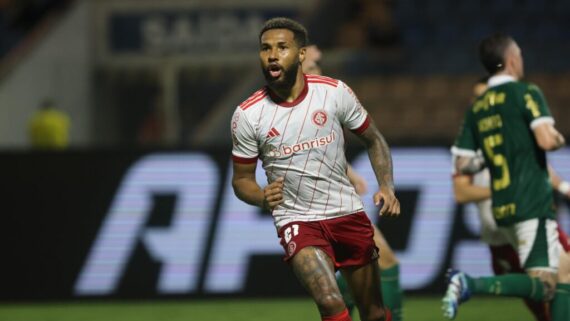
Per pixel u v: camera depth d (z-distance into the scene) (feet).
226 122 174.60
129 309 102.22
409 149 107.86
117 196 108.99
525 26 191.21
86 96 197.06
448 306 59.21
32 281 108.68
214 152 109.19
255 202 54.44
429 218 107.14
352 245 55.26
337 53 183.21
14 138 180.04
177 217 108.58
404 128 174.60
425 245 106.93
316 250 53.42
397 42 191.31
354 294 57.31
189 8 197.88
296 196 54.34
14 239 109.19
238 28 196.85
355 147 106.42
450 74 181.68
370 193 106.22
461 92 176.65
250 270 107.96
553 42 189.37
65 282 108.58
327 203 54.34
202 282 107.86
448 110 175.32
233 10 197.67
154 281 108.06
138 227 108.78
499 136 64.64
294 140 53.01
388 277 69.10
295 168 53.52
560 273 63.67
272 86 52.60
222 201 108.68
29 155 109.91
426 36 191.52
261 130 53.06
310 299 107.76
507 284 61.52
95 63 198.59
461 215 107.04
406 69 183.01
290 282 107.86
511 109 64.08
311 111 52.90
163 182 108.99
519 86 64.28
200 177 109.09
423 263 106.83
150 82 198.70
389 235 106.83
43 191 109.50
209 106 193.57
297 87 53.11
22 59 183.11
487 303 103.04
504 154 64.34
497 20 191.83
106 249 108.68
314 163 53.47
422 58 183.32
